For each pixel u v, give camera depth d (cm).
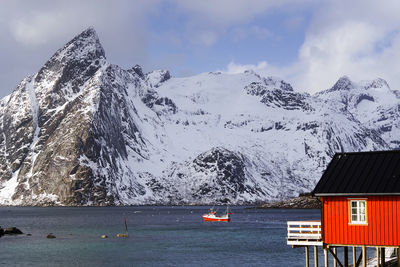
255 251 10112
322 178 5209
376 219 4884
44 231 15675
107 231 15700
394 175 4903
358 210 4994
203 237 13475
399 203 4791
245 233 14812
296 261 8681
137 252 10031
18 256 9400
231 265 8350
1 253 9812
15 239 12600
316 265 5288
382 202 4869
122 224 19612
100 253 9862
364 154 5272
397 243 4775
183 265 8400
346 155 5359
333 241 5103
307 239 5347
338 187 5038
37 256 9412
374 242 4884
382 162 5103
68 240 12406
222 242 11994
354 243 4988
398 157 5088
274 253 9769
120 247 10906
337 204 5097
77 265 8406
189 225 18900
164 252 10012
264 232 15162
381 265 5459
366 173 5050
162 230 16200
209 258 9156
